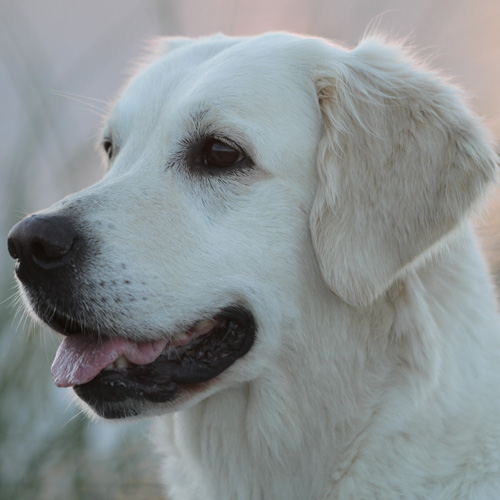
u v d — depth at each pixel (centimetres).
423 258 461
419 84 488
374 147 472
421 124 478
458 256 479
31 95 737
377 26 554
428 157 472
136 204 460
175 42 608
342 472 464
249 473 489
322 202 459
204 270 453
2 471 623
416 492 447
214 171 466
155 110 498
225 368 464
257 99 466
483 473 445
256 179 460
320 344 468
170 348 460
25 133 725
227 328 466
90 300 443
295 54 489
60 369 452
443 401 451
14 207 705
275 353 466
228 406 487
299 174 466
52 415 656
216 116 461
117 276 444
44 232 435
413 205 466
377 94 488
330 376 467
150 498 637
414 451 450
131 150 495
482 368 466
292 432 474
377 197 464
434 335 452
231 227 457
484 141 478
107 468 656
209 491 503
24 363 656
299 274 466
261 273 456
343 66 485
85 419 643
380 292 450
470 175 471
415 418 450
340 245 454
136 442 668
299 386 471
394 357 459
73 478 635
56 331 461
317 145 473
